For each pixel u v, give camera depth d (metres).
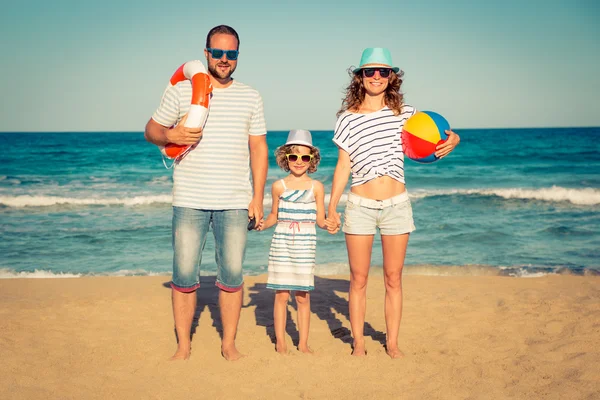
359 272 4.36
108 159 34.03
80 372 4.04
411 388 3.75
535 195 17.84
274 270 4.49
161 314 5.73
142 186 21.77
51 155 37.06
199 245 4.15
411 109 4.34
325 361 4.27
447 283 7.31
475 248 10.82
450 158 34.50
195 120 3.81
